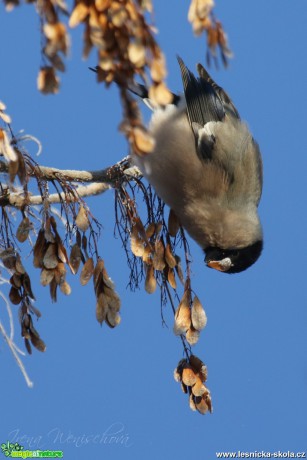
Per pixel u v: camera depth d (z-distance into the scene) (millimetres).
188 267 10320
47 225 9398
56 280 9352
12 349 9461
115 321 9547
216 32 5625
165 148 11789
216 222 12297
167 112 12109
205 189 12055
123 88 5477
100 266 9570
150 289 10125
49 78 5539
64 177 10062
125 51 5383
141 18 5348
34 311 9711
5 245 9852
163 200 12000
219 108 12797
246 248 12578
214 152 12242
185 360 10234
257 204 12938
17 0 5352
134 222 10188
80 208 9680
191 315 10070
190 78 12742
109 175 10609
